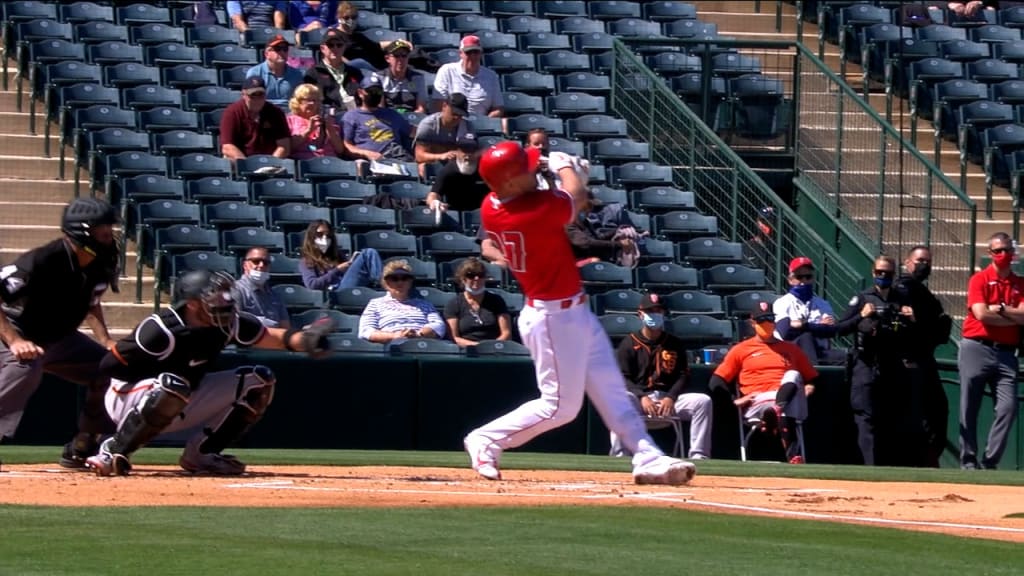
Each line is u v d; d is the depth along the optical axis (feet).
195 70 158.81
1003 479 93.04
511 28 180.65
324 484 70.33
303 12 177.37
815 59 165.07
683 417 123.75
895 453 129.08
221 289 70.54
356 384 118.21
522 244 66.33
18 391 72.18
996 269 124.57
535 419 71.56
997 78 181.68
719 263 145.89
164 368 71.97
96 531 50.70
